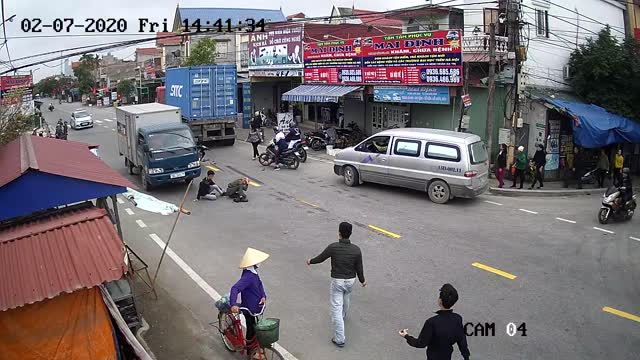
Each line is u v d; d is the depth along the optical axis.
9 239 5.75
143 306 8.85
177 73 27.52
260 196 16.62
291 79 33.22
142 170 18.36
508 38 18.08
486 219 13.72
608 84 19.91
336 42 24.55
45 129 33.53
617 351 7.18
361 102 26.66
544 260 10.70
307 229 13.04
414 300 8.88
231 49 45.56
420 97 20.55
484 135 19.95
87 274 5.44
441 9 25.30
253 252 6.95
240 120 36.47
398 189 17.22
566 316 8.23
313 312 8.50
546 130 18.97
